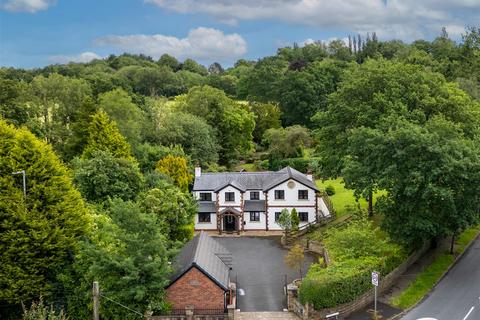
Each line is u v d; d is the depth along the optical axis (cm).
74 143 7912
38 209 4306
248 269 5812
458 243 6091
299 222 7388
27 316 3334
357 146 5647
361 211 5962
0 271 4069
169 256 4447
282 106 13900
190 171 8506
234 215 7512
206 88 11638
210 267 4481
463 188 4938
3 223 4109
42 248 4197
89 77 15938
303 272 5653
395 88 6178
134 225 4178
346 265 4709
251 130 11575
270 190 7506
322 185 9356
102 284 4038
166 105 10925
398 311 4378
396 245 5528
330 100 7006
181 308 4312
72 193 4544
